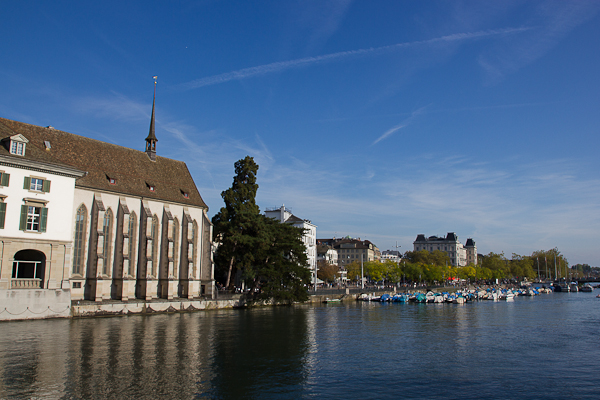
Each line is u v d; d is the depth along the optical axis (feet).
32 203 182.29
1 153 173.06
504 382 103.45
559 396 93.71
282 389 93.91
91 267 215.72
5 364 105.09
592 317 254.47
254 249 280.31
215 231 289.12
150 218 241.76
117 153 254.68
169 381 95.45
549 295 540.52
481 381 104.01
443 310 301.63
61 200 191.21
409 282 607.37
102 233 216.95
